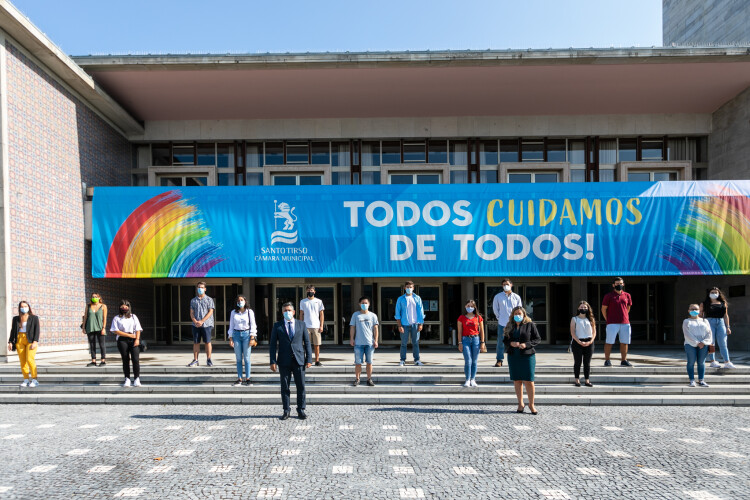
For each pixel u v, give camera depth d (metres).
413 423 7.26
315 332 10.41
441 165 16.72
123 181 16.52
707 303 10.18
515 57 13.56
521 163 16.67
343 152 17.16
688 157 17.08
